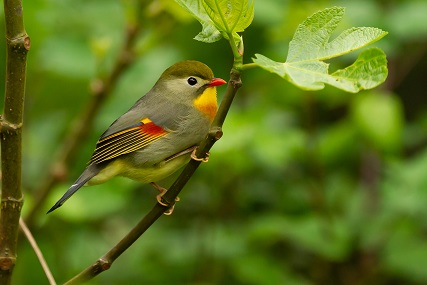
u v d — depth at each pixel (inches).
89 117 381.4
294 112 465.7
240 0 193.5
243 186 454.3
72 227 430.3
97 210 398.0
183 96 320.8
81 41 451.8
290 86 445.7
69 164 382.0
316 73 185.9
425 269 411.2
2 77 430.6
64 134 456.1
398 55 504.4
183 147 315.9
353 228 431.8
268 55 437.7
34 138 454.0
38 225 388.5
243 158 410.6
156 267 437.1
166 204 227.6
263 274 408.2
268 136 409.1
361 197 446.0
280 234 425.7
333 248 411.5
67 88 452.4
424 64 542.3
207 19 205.2
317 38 192.9
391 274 435.2
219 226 449.7
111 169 306.7
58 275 414.6
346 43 192.1
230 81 207.0
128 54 376.5
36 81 446.6
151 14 365.4
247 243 430.9
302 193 454.9
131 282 433.1
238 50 203.5
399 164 427.5
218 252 430.0
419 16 440.1
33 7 416.8
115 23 462.0
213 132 217.0
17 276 410.3
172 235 462.0
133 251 449.1
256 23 437.1
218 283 428.8
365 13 444.8
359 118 412.5
